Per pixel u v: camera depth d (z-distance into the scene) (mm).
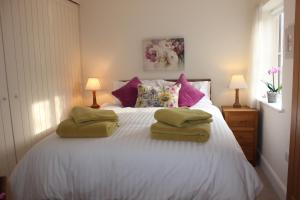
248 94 3703
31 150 1998
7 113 2584
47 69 3240
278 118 2691
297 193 1943
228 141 1964
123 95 3625
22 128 2793
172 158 1778
